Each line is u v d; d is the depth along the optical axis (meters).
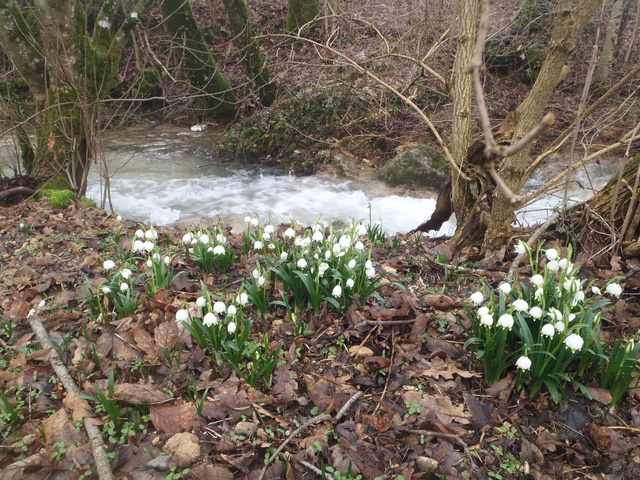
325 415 2.28
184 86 13.69
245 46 11.72
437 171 8.46
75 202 6.42
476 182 4.53
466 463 2.09
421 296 3.37
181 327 2.89
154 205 8.00
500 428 2.26
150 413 2.31
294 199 8.27
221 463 2.10
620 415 2.32
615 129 8.86
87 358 2.72
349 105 10.32
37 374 2.64
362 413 2.37
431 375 2.58
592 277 3.47
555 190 3.98
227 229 5.19
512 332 2.49
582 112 3.21
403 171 8.62
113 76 7.84
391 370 2.62
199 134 12.83
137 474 2.04
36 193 6.72
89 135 6.43
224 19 16.14
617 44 11.59
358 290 3.16
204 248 3.79
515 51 10.93
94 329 2.99
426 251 4.49
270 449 2.15
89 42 7.39
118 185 9.01
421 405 2.38
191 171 10.05
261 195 8.52
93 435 2.18
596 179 7.85
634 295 3.26
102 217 5.71
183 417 2.30
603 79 10.21
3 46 6.84
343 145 10.09
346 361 2.74
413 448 2.15
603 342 2.67
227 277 3.76
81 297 3.45
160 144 11.93
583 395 2.38
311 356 2.80
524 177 3.99
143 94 12.89
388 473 2.04
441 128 9.66
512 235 4.14
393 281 3.60
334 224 7.09
